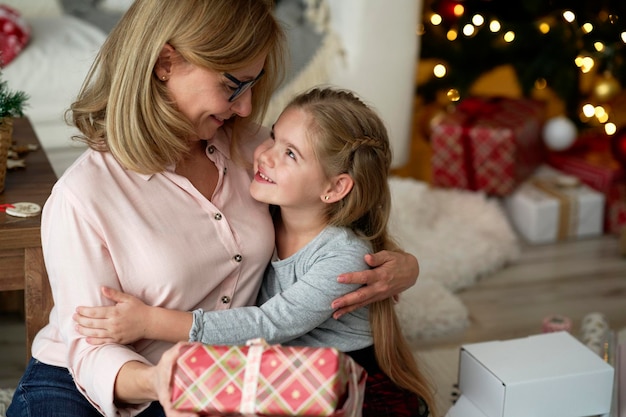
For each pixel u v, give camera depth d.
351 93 1.58
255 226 1.52
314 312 1.47
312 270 1.50
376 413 1.57
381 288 1.51
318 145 1.48
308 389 1.15
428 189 3.04
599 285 2.67
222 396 1.16
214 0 1.32
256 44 1.37
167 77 1.37
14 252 1.53
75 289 1.35
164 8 1.33
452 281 2.58
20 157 1.88
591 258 2.86
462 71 3.21
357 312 1.59
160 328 1.36
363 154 1.51
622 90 3.16
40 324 1.57
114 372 1.28
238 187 1.54
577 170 3.19
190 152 1.49
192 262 1.41
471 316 2.44
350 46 2.86
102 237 1.36
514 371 1.69
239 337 1.41
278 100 2.77
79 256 1.34
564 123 3.14
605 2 2.90
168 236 1.40
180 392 1.17
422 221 2.82
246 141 1.61
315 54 2.82
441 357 2.19
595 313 2.48
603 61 2.97
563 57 3.01
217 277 1.45
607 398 1.72
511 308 2.50
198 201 1.45
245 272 1.50
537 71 3.04
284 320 1.44
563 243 2.98
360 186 1.52
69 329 1.36
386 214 1.60
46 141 2.61
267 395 1.15
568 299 2.57
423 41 3.22
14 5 3.04
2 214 1.55
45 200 1.64
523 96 3.29
